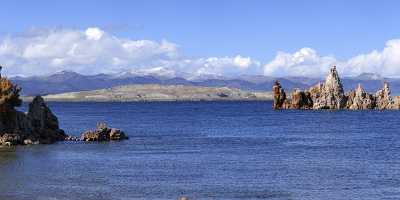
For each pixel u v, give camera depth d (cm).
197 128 18300
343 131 16725
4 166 8412
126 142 12450
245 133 16075
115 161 9088
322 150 11050
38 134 12038
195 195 6250
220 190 6544
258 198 6106
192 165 8656
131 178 7362
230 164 8800
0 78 11662
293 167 8431
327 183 6994
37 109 12281
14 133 11531
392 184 6912
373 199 6056
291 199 6062
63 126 18688
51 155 9788
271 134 15650
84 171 7962
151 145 11869
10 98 11494
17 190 6450
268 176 7538
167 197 6134
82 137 12538
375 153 10456
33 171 7925
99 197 6091
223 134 15638
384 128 17938
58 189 6525
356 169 8206
